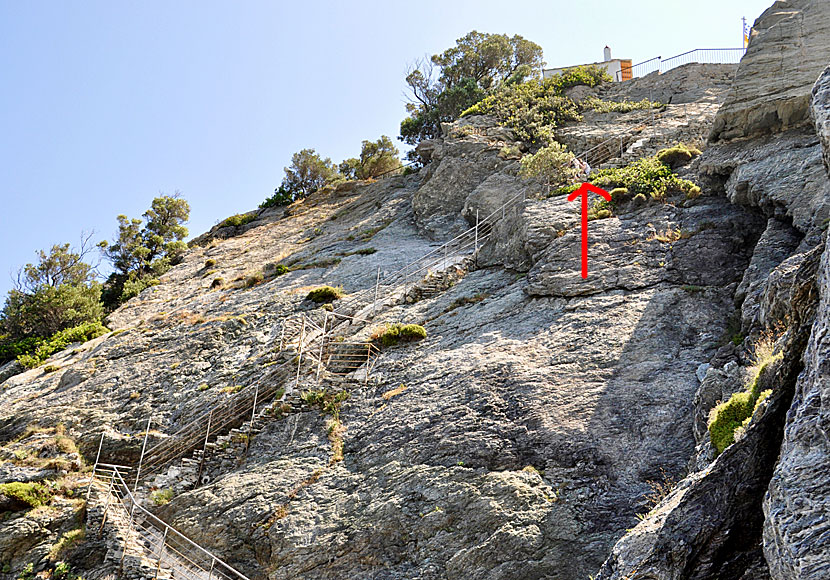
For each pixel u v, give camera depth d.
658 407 20.02
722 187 28.16
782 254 22.62
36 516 24.02
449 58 65.94
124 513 23.91
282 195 68.19
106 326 45.12
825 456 10.25
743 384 17.47
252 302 37.12
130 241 67.25
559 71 59.34
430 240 40.53
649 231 26.64
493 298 28.12
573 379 21.64
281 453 23.78
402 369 25.48
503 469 19.80
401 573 18.81
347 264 39.09
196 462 24.91
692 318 22.75
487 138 45.12
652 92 48.34
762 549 11.82
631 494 18.30
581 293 25.22
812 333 11.61
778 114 28.05
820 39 28.48
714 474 12.38
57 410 30.28
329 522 20.62
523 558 17.75
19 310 55.56
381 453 21.95
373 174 64.62
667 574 12.02
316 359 27.61
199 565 21.61
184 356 32.66
